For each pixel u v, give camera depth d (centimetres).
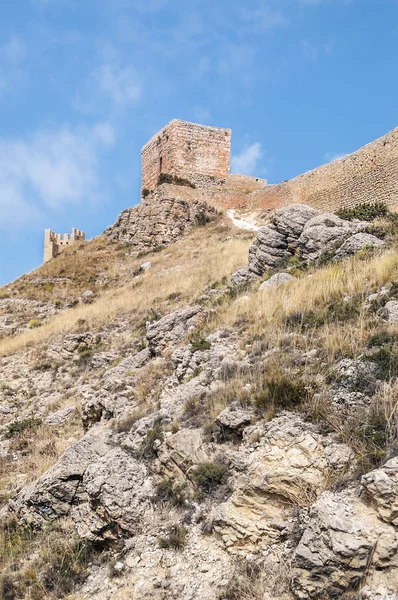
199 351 1248
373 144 3409
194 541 707
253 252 2086
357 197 3506
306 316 1196
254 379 945
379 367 842
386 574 544
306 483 678
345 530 570
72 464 966
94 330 2427
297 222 2030
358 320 1052
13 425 1650
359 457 669
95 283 3659
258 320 1316
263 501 693
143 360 1595
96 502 842
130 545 752
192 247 3738
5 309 3397
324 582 556
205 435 858
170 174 4831
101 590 697
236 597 602
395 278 1219
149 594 651
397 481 577
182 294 2483
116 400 1258
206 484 778
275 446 736
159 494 820
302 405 809
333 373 873
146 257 3897
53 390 1948
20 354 2430
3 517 985
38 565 793
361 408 756
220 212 4488
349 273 1355
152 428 971
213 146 4975
